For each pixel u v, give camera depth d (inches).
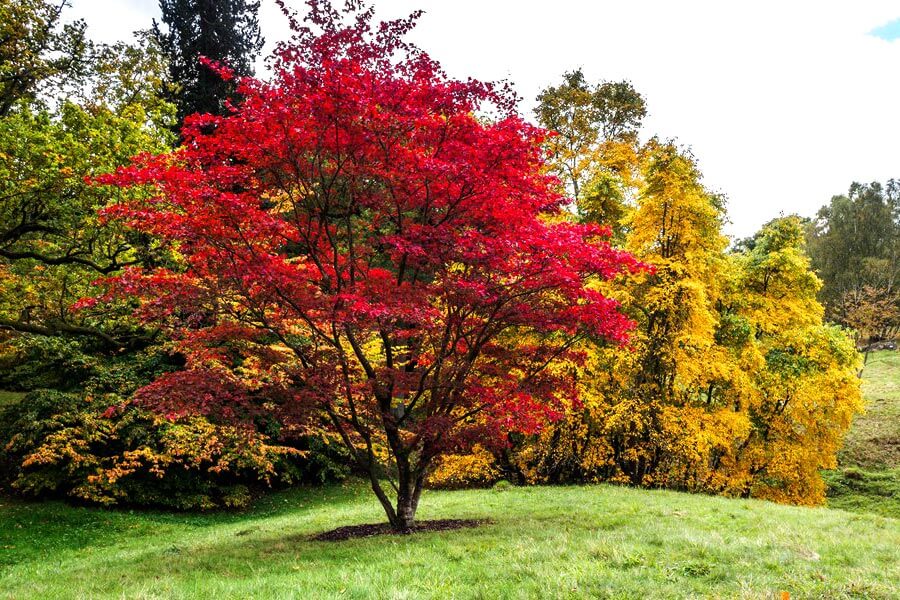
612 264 389.7
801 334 816.3
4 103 595.2
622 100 1171.9
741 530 369.4
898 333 2059.5
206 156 364.2
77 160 534.9
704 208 743.7
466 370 422.9
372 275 423.2
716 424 732.0
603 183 828.0
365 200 385.4
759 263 878.4
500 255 362.9
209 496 779.4
